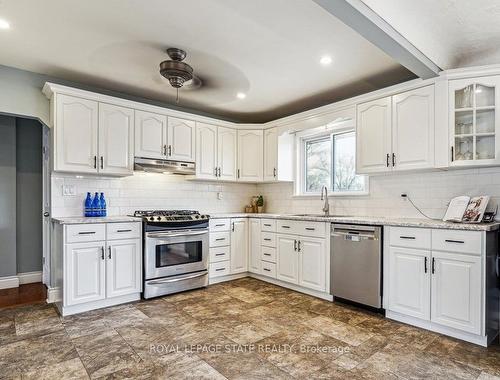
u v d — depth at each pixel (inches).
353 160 155.6
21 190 158.1
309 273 136.8
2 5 83.8
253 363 80.0
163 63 107.8
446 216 112.3
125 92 150.6
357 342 91.9
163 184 164.6
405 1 79.7
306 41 103.0
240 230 167.6
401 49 89.7
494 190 108.1
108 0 82.0
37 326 102.3
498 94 99.1
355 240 119.6
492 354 85.2
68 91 124.2
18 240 156.6
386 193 137.6
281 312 116.3
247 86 142.7
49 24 93.4
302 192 179.8
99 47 107.5
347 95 154.5
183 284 140.9
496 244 97.0
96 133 130.7
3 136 151.7
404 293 105.9
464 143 106.6
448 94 105.8
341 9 72.5
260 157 180.9
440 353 85.5
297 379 73.0
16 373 74.8
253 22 92.1
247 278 168.6
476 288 90.0
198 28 95.3
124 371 75.9
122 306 122.4
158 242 133.7
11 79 123.4
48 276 142.0
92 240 117.6
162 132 150.6
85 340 92.3
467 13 85.2
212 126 171.0
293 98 159.6
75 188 136.4
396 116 120.0
